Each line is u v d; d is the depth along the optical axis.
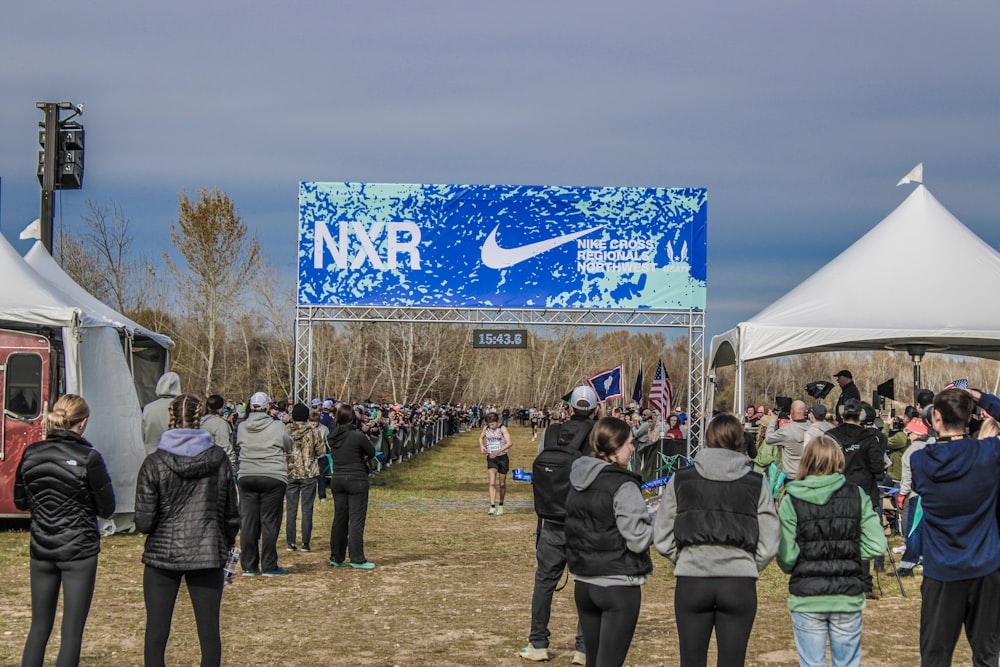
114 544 14.08
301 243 24.89
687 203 24.86
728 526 5.72
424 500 22.80
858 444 10.59
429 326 67.81
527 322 25.17
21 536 14.49
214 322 49.75
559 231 24.92
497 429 20.19
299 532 16.58
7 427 14.66
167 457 6.43
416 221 24.92
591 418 8.27
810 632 5.84
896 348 18.14
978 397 6.91
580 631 8.05
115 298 47.22
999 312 16.47
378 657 8.25
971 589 6.30
